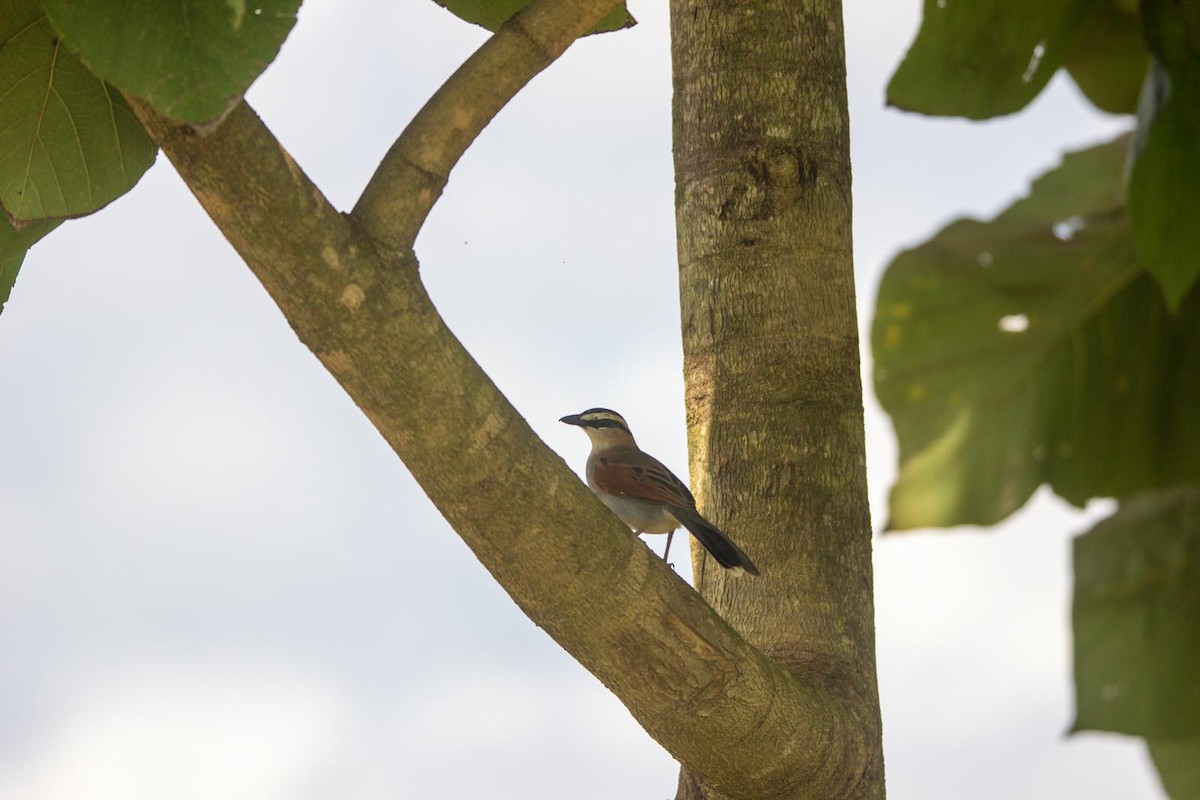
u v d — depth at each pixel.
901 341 3.08
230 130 7.86
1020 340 3.06
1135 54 3.60
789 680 10.36
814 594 11.55
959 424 3.05
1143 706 2.44
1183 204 2.99
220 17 6.26
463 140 8.79
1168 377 3.04
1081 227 3.07
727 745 10.12
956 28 3.62
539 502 9.02
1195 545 2.50
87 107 8.79
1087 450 3.04
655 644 9.61
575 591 9.33
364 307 8.44
